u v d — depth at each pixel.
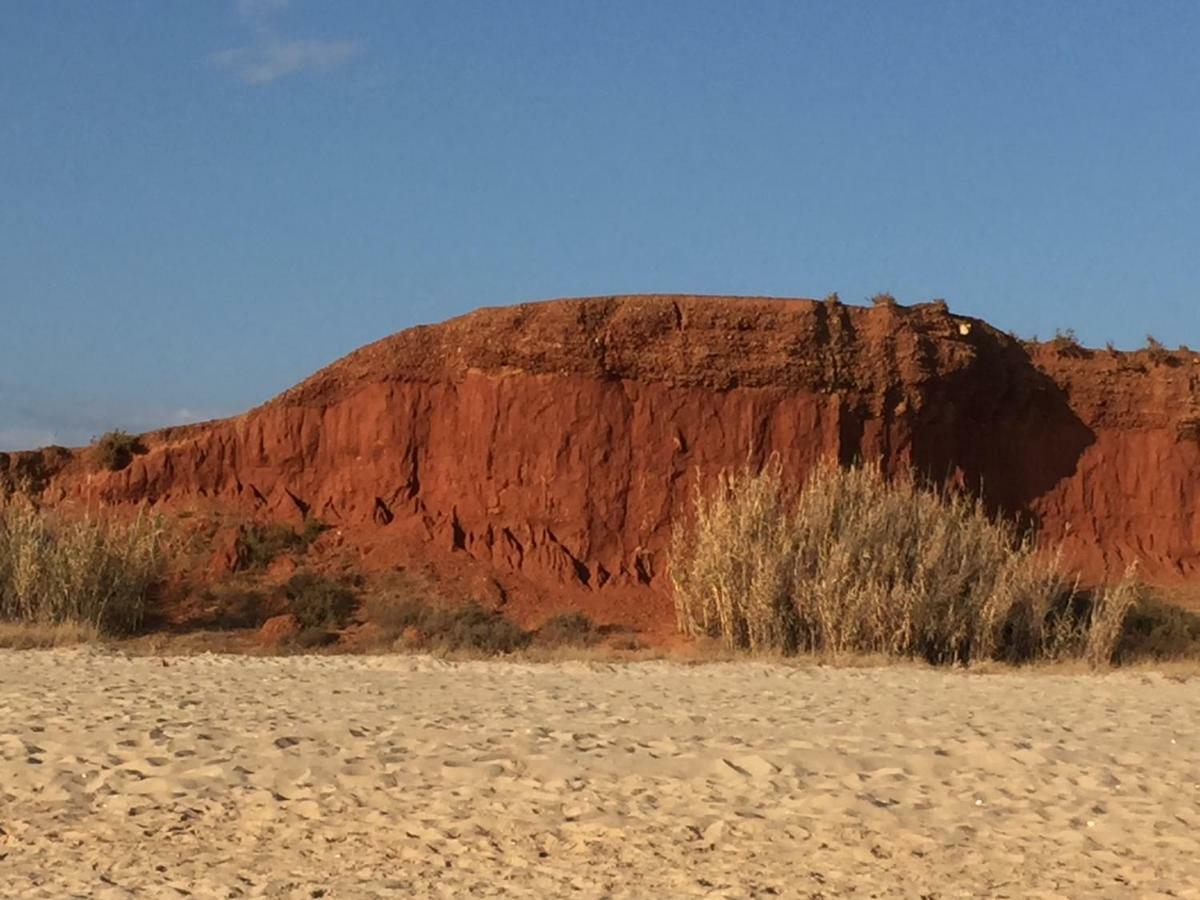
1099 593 29.22
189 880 11.38
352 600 28.98
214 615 28.81
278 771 14.50
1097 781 14.21
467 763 14.78
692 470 30.66
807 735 16.48
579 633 27.36
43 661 23.80
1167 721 18.39
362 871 11.57
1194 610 30.48
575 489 30.77
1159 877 11.36
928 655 25.75
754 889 11.05
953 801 13.44
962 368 31.55
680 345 30.94
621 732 16.53
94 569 28.08
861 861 11.73
